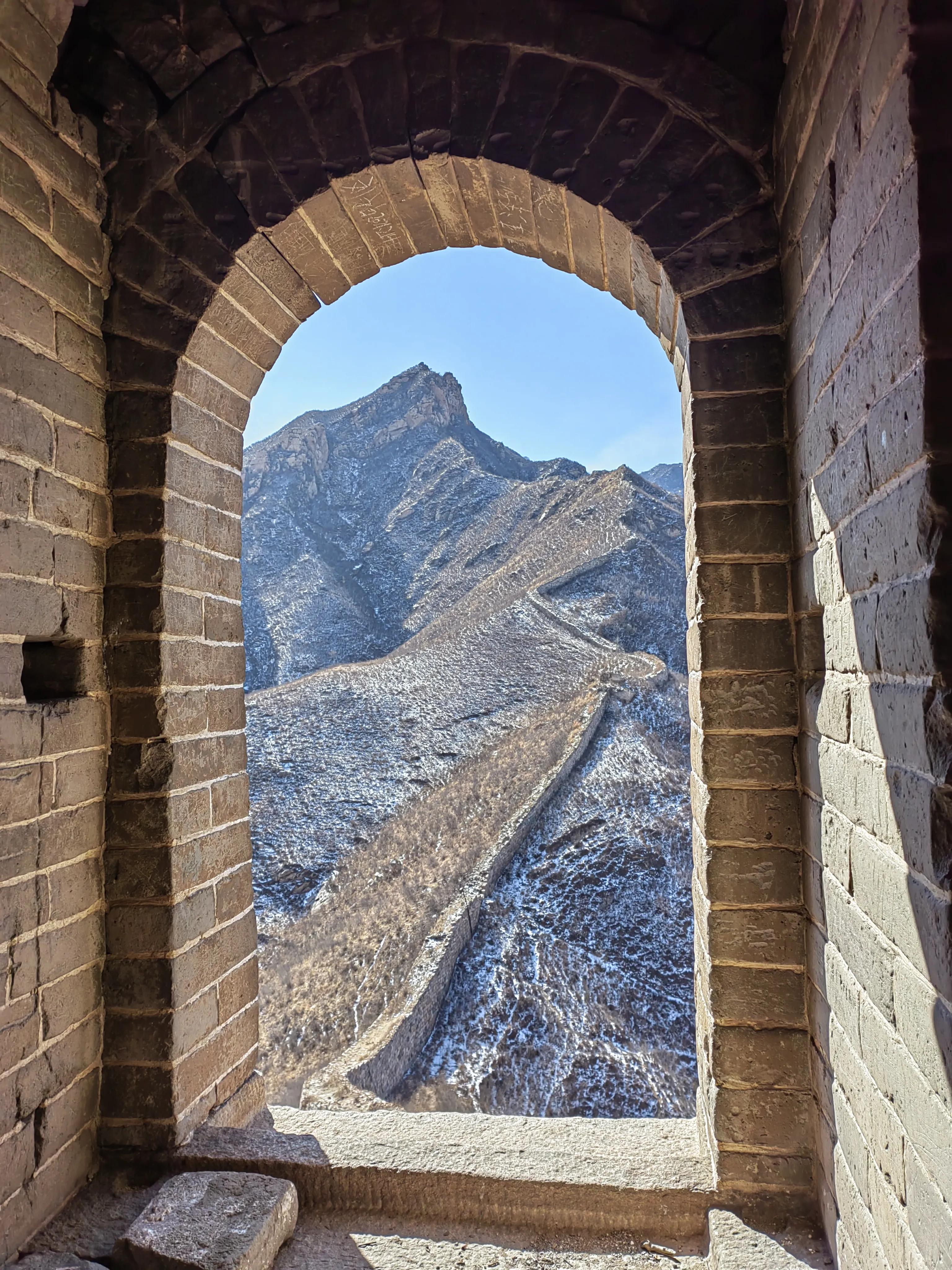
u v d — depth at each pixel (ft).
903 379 3.62
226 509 7.83
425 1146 6.64
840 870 4.97
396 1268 5.80
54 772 6.02
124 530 6.74
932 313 3.35
